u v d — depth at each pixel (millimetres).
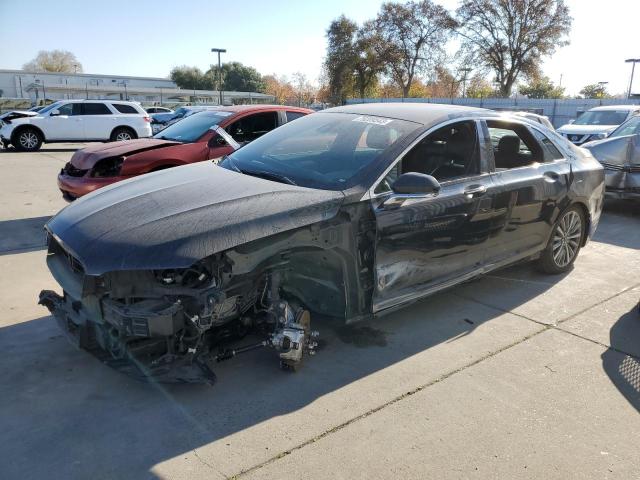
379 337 3914
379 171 3508
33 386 3129
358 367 3475
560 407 3100
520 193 4426
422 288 3855
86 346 3127
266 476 2469
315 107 47688
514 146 4645
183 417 2891
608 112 15039
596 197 5352
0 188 9891
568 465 2613
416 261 3727
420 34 46969
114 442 2668
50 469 2467
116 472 2465
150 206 3129
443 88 52844
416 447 2705
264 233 2906
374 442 2732
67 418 2846
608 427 2928
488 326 4145
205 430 2785
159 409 2957
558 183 4820
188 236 2754
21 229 6789
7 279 4906
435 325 4137
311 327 3979
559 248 5180
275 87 71625
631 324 4246
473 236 4105
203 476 2455
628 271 5539
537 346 3838
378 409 3020
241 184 3455
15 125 18359
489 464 2600
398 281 3656
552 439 2809
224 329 3324
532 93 59281
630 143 7996
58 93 67500
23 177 11422
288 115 8016
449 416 2975
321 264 3396
